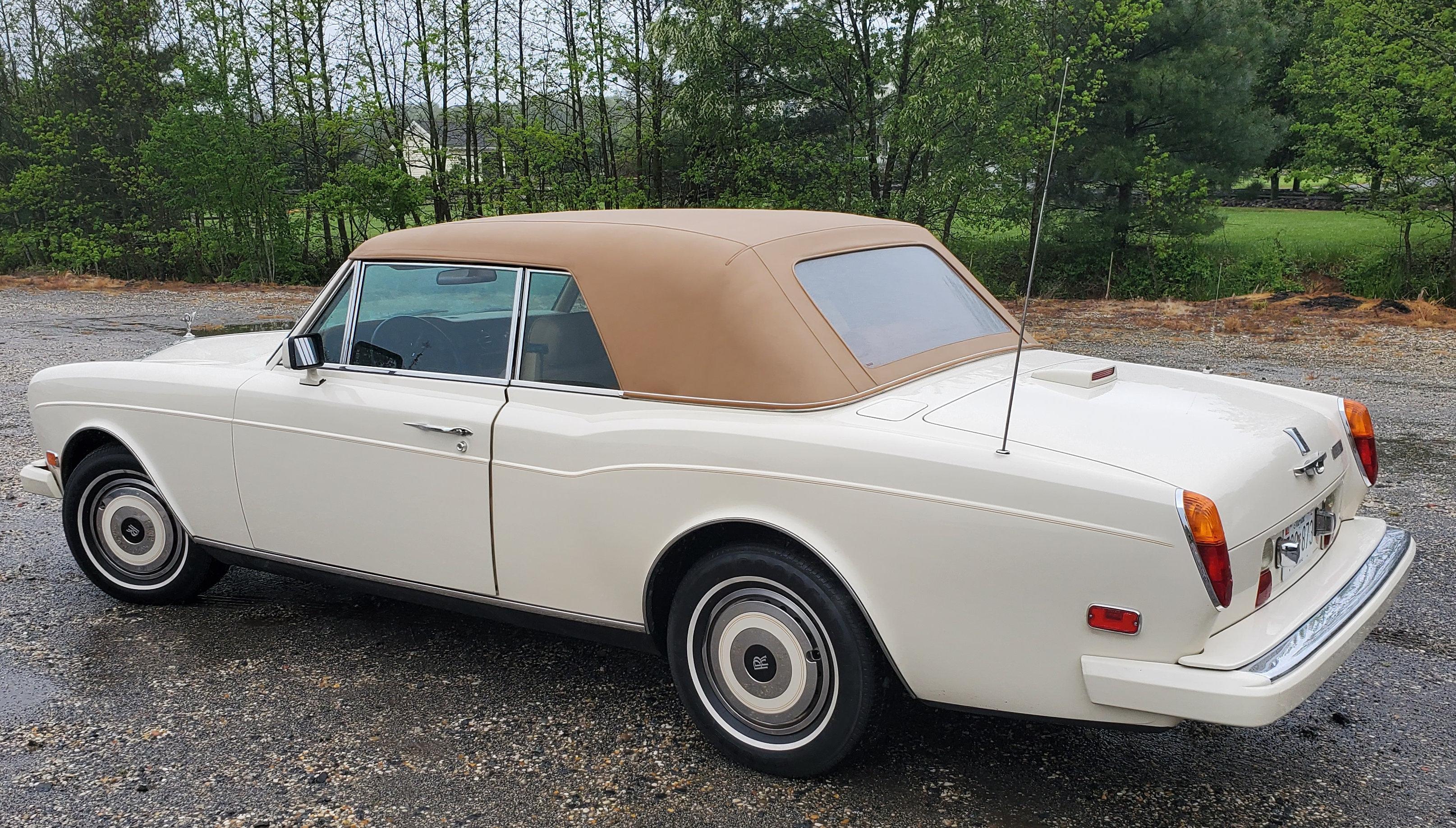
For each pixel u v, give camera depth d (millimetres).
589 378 3131
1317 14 25422
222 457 3877
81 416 4234
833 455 2648
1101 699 2414
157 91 30688
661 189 29312
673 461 2881
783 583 2777
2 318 16359
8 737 3201
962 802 2812
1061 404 2838
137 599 4320
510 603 3334
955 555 2516
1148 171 25531
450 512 3352
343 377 3641
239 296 22172
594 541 3072
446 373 3422
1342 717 3293
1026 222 27641
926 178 24938
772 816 2738
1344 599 2682
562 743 3162
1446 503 5723
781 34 25219
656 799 2834
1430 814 2727
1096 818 2730
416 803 2822
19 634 4023
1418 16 20141
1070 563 2400
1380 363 11453
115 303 19656
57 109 31109
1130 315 17766
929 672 2646
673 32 25266
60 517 5613
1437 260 22688
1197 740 3170
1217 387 3230
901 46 24547
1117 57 25594
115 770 3004
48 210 30625
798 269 3055
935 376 3094
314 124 30312
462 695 3496
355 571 3664
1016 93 23766
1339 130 21406
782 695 2873
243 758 3072
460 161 30266
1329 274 24500
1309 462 2777
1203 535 2285
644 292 3033
